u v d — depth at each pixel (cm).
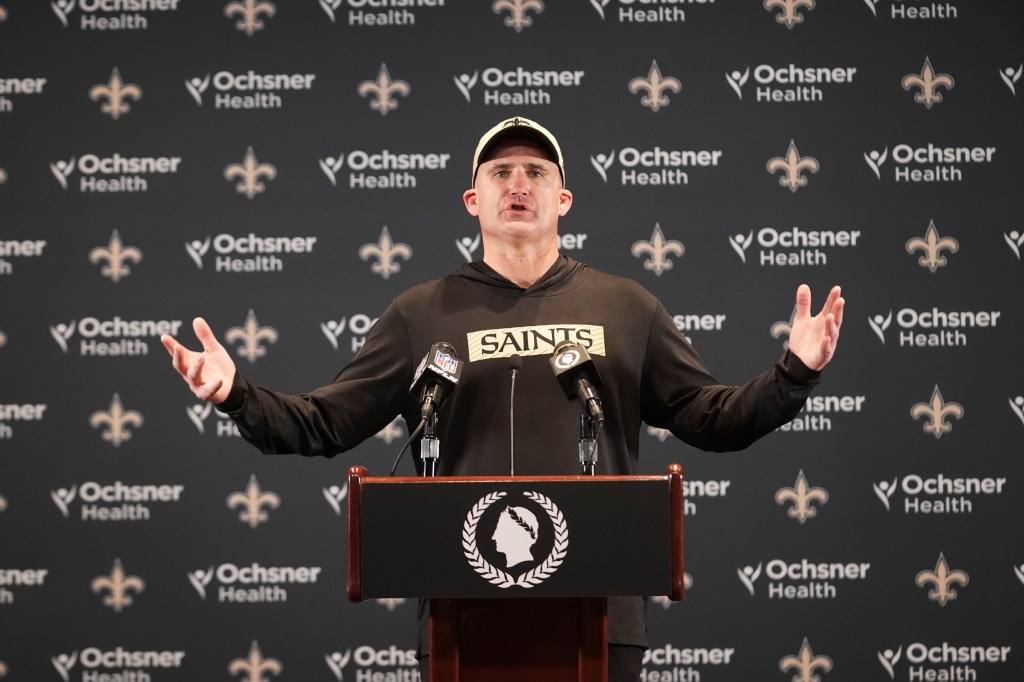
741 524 1132
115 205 1179
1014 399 1141
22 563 1128
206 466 1147
